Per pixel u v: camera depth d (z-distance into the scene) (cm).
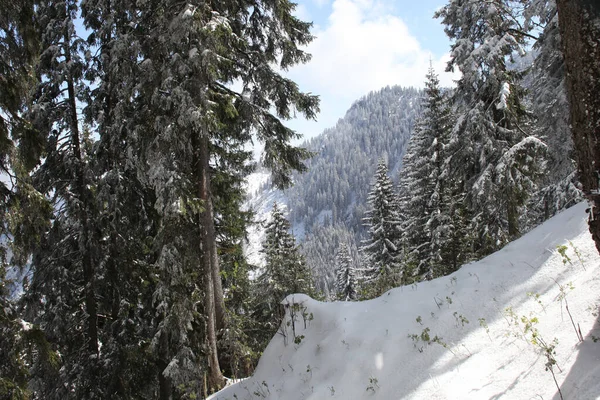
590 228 334
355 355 580
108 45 1015
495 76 1237
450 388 436
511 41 1198
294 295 807
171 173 833
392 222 2627
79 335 1167
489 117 1303
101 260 1106
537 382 376
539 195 1391
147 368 1154
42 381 1056
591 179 315
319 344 660
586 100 298
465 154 1377
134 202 1118
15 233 706
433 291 651
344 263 3619
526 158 1238
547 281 526
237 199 1239
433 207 2098
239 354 951
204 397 830
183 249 873
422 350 526
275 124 1052
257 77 1020
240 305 1372
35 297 1049
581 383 331
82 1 1055
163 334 934
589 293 440
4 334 679
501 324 500
